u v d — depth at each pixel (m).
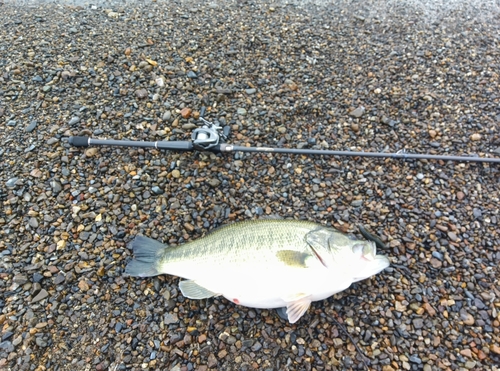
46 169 0.68
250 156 0.70
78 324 0.55
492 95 0.79
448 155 0.70
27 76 0.81
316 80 0.83
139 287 0.57
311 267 0.50
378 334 0.54
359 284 0.57
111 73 0.82
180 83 0.81
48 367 0.52
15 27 0.94
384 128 0.75
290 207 0.65
